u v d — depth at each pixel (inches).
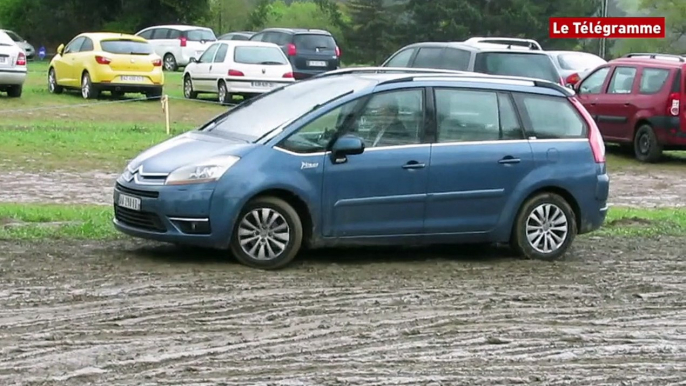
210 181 493.7
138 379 331.6
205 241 495.2
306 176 503.5
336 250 559.8
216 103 1551.4
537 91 558.6
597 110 1132.5
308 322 407.2
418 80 535.2
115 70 1473.9
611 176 986.1
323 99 528.4
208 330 391.9
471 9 3398.1
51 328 388.5
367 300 445.1
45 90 1582.2
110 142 1055.6
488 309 437.1
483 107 544.4
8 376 331.3
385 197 518.0
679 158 1127.0
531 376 345.7
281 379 334.6
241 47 1544.0
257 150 502.3
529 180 546.0
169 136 1131.3
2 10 3181.6
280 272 497.0
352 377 338.6
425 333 396.2
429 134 529.7
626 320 427.5
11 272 475.8
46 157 938.1
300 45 1873.8
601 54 2746.1
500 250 579.2
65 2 3115.2
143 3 3078.2
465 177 532.4
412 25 3582.7
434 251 570.3
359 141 509.7
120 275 476.7
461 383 335.9
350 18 3700.8
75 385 324.8
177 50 2383.1
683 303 460.4
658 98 1061.1
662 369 359.3
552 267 533.6
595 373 352.5
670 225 682.2
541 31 3395.7
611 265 544.4
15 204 685.3
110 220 615.5
